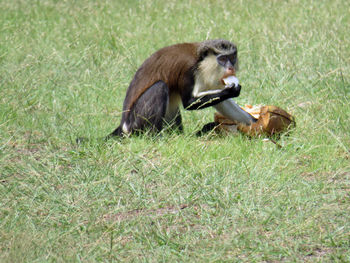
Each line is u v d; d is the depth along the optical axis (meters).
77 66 17.95
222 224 8.05
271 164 10.14
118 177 9.73
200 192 9.05
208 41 12.54
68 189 9.49
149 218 8.37
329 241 7.46
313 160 10.28
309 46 18.14
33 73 16.38
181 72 12.50
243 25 21.28
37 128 13.07
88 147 11.44
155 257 7.27
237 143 11.36
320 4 23.27
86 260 7.19
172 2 25.11
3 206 8.83
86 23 22.75
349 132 11.66
